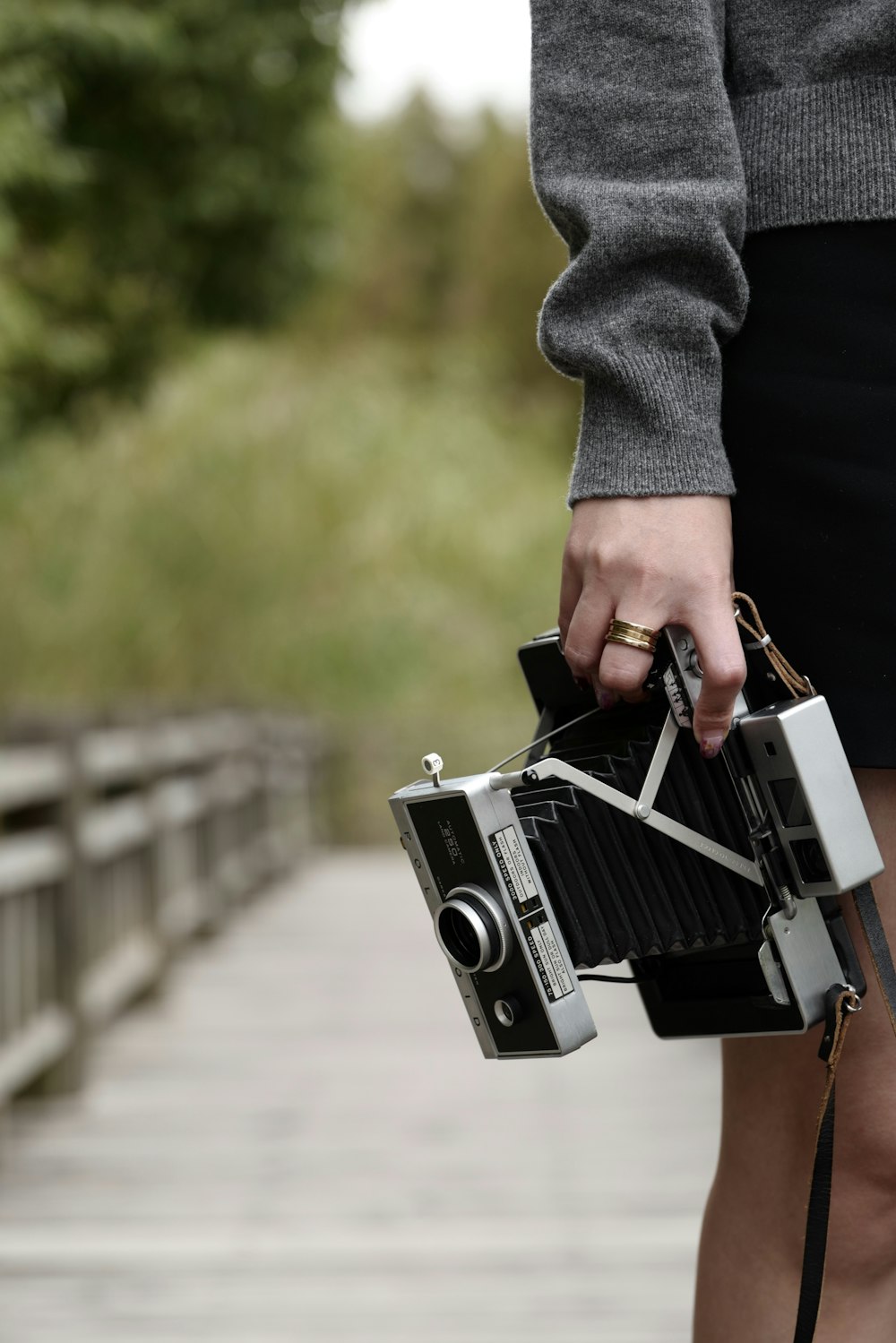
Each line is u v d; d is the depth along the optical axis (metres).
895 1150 1.02
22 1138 3.83
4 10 6.71
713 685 0.96
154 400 13.80
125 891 5.32
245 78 8.09
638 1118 3.92
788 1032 1.03
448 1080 4.40
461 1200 3.22
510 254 31.38
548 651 1.15
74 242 8.13
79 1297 2.67
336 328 28.89
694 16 1.01
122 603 12.74
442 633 13.85
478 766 12.79
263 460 14.61
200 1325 2.51
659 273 0.99
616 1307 2.56
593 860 1.04
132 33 7.17
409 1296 2.63
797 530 1.00
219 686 12.76
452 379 19.94
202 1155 3.63
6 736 4.15
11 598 12.56
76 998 4.18
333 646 13.38
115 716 5.46
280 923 7.86
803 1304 0.96
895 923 1.02
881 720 0.99
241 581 13.35
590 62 1.02
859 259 1.00
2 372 7.52
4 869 3.49
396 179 35.06
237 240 8.82
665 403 0.97
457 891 1.01
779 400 1.01
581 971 1.10
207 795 7.10
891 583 0.98
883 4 1.00
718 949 1.10
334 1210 3.17
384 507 14.85
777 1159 1.07
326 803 12.71
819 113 1.02
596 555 0.97
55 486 13.42
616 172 1.01
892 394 0.99
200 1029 5.21
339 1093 4.25
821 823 0.97
